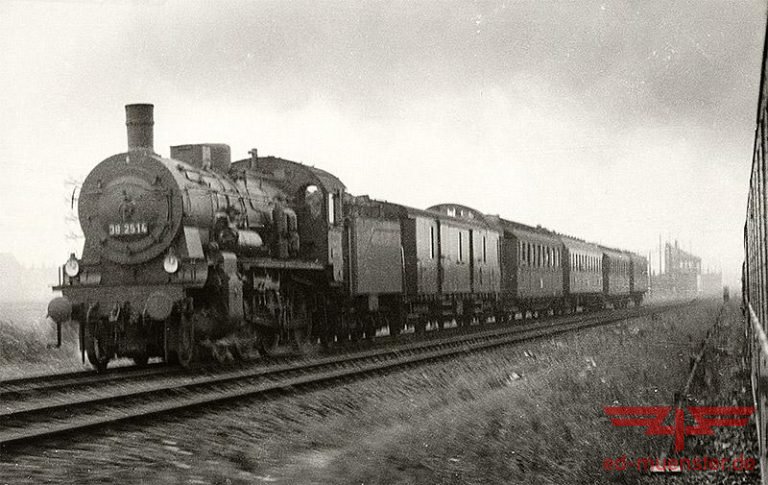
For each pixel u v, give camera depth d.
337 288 21.06
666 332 25.61
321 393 12.59
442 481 7.99
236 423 10.23
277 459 8.59
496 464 8.66
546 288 39.97
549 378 14.40
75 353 19.52
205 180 17.12
